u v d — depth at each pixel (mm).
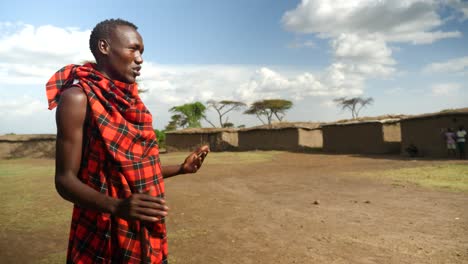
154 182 1273
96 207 1102
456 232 4719
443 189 8047
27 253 4441
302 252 4148
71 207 7414
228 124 59750
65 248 4641
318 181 10359
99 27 1314
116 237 1202
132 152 1224
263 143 31531
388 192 7984
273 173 13016
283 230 5141
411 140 20000
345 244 4391
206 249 4375
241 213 6395
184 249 4398
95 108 1169
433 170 11680
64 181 1133
